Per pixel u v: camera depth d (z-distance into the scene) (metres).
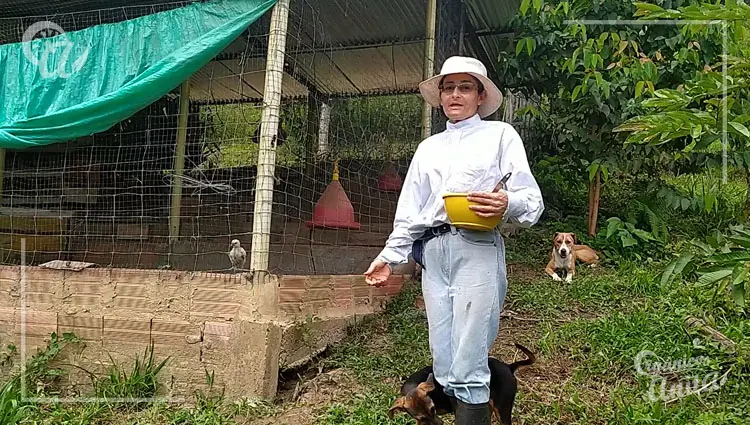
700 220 6.61
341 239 5.88
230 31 3.62
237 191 5.09
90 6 5.18
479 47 7.41
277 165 4.69
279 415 3.19
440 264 2.22
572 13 6.00
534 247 6.27
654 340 3.78
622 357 3.60
